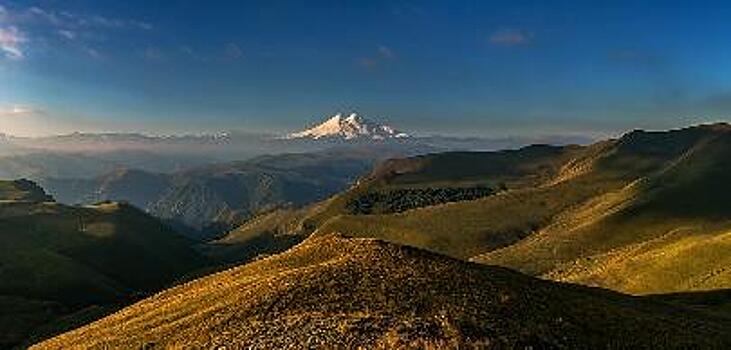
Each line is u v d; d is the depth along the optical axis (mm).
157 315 85438
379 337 52750
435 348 50281
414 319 57312
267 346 53719
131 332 78625
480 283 70062
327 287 67938
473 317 58312
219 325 63875
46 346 96125
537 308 65000
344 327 54969
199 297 87188
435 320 57125
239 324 62531
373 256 78750
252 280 86188
